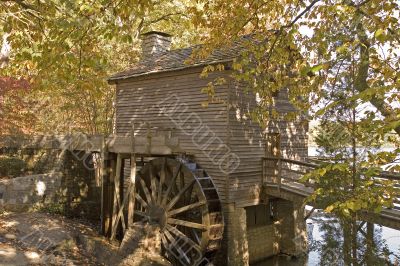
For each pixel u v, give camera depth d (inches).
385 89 172.2
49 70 257.3
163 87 558.3
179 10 742.5
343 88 273.4
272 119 537.6
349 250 250.1
